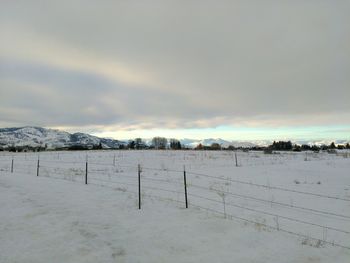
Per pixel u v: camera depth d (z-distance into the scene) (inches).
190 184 661.3
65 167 1049.5
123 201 432.1
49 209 373.7
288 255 249.6
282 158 1610.5
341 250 268.1
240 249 259.8
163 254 244.2
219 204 459.5
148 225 320.5
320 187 659.4
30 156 1702.8
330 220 390.3
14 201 413.4
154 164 1203.2
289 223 367.2
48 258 226.8
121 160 1378.0
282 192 591.2
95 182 643.5
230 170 974.4
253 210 430.0
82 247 251.6
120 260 229.0
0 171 879.1
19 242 257.4
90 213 360.8
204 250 255.3
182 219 346.9
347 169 998.4
